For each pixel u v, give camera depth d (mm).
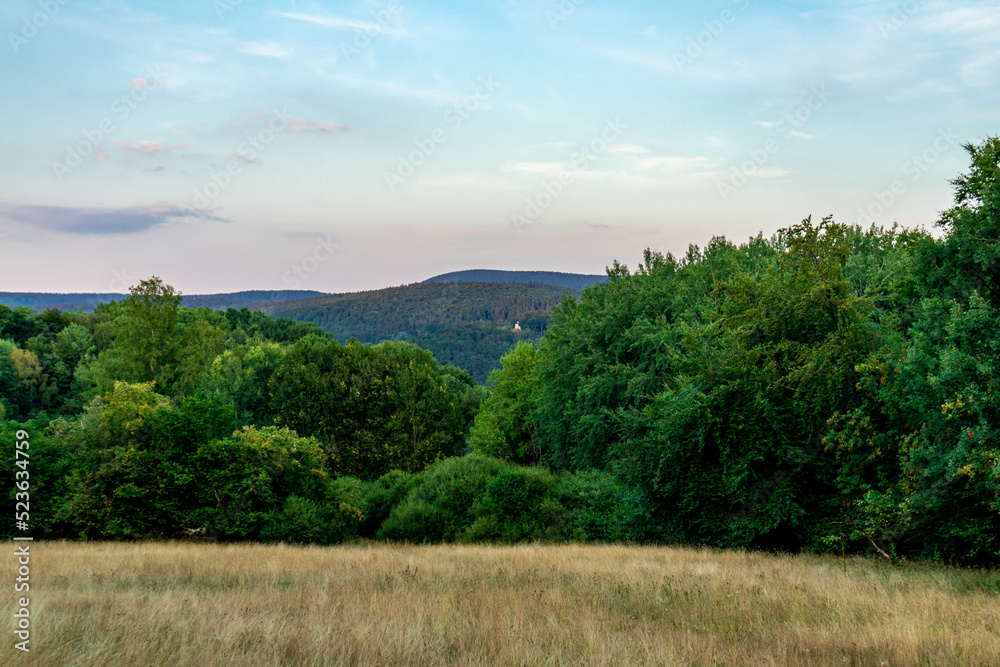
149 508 20766
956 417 12477
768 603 8836
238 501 21766
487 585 10344
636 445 19953
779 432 17375
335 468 47062
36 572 10797
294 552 16281
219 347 58250
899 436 14961
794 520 16750
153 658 5320
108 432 21500
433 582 10609
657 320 32438
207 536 21172
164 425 21719
